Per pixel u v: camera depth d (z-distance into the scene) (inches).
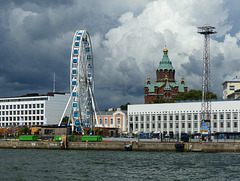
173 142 5433.1
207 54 7701.8
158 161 4185.5
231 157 4503.0
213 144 5022.1
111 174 3412.9
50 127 7293.3
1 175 3334.2
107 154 4965.6
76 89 7524.6
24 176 3294.8
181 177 3280.0
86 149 5698.8
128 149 5403.5
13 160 4343.0
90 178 3225.9
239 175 3356.3
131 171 3560.5
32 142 6033.5
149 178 3240.7
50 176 3302.2
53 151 5526.6
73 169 3673.7
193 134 7834.6
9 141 6200.8
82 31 7554.1
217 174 3400.6
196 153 4970.5
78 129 7524.6
